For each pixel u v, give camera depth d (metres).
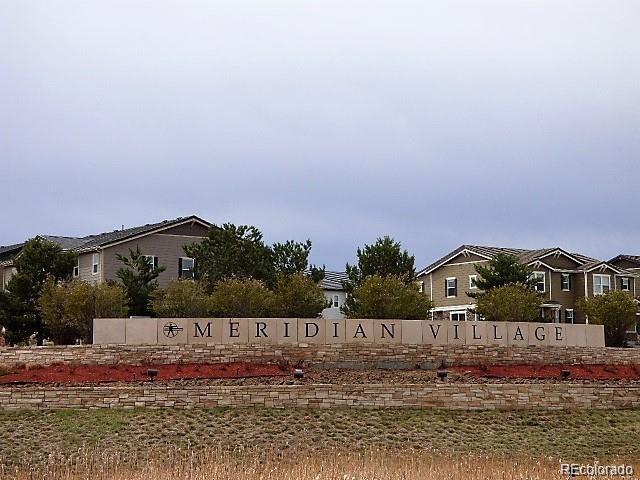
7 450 25.62
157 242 54.94
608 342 50.19
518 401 30.86
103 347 33.50
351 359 35.34
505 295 46.41
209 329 34.69
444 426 28.94
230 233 46.62
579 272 67.00
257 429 27.73
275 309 41.81
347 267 49.94
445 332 36.78
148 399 28.77
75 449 25.77
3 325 45.62
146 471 23.61
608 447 28.25
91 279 53.91
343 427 28.27
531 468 24.91
